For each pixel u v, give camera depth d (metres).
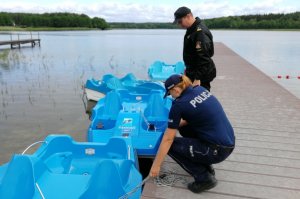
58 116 7.84
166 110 5.27
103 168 2.81
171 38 55.59
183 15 4.04
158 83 7.31
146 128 4.81
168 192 3.21
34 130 6.86
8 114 7.98
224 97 7.39
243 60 14.64
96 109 5.48
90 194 2.75
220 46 23.16
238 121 5.56
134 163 3.56
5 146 5.98
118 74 14.01
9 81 12.31
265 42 38.25
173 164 3.80
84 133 6.71
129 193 2.84
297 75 14.24
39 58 20.25
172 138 2.93
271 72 15.20
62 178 3.08
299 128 5.17
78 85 11.45
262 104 6.73
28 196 2.74
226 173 3.64
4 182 2.75
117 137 3.87
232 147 2.99
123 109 5.49
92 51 25.89
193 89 2.99
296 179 3.50
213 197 3.14
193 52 4.12
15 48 29.11
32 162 2.99
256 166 3.81
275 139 4.69
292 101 6.97
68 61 18.62
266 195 3.19
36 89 10.82
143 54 23.25
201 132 2.98
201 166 3.15
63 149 3.85
